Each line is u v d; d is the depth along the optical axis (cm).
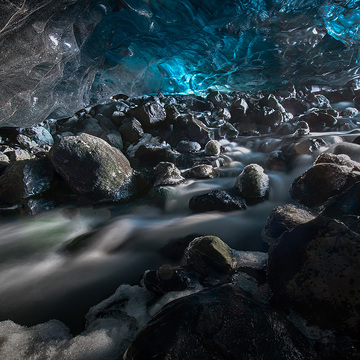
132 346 169
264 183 482
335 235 196
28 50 441
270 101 1002
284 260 211
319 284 188
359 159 512
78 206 517
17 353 207
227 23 799
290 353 167
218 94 1143
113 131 798
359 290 174
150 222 459
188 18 720
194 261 275
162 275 260
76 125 846
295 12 857
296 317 198
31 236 427
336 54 1130
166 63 1071
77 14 493
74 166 506
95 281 315
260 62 1107
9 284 314
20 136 709
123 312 250
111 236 409
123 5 586
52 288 305
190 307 179
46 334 230
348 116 980
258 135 895
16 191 513
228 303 186
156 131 856
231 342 165
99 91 906
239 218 429
